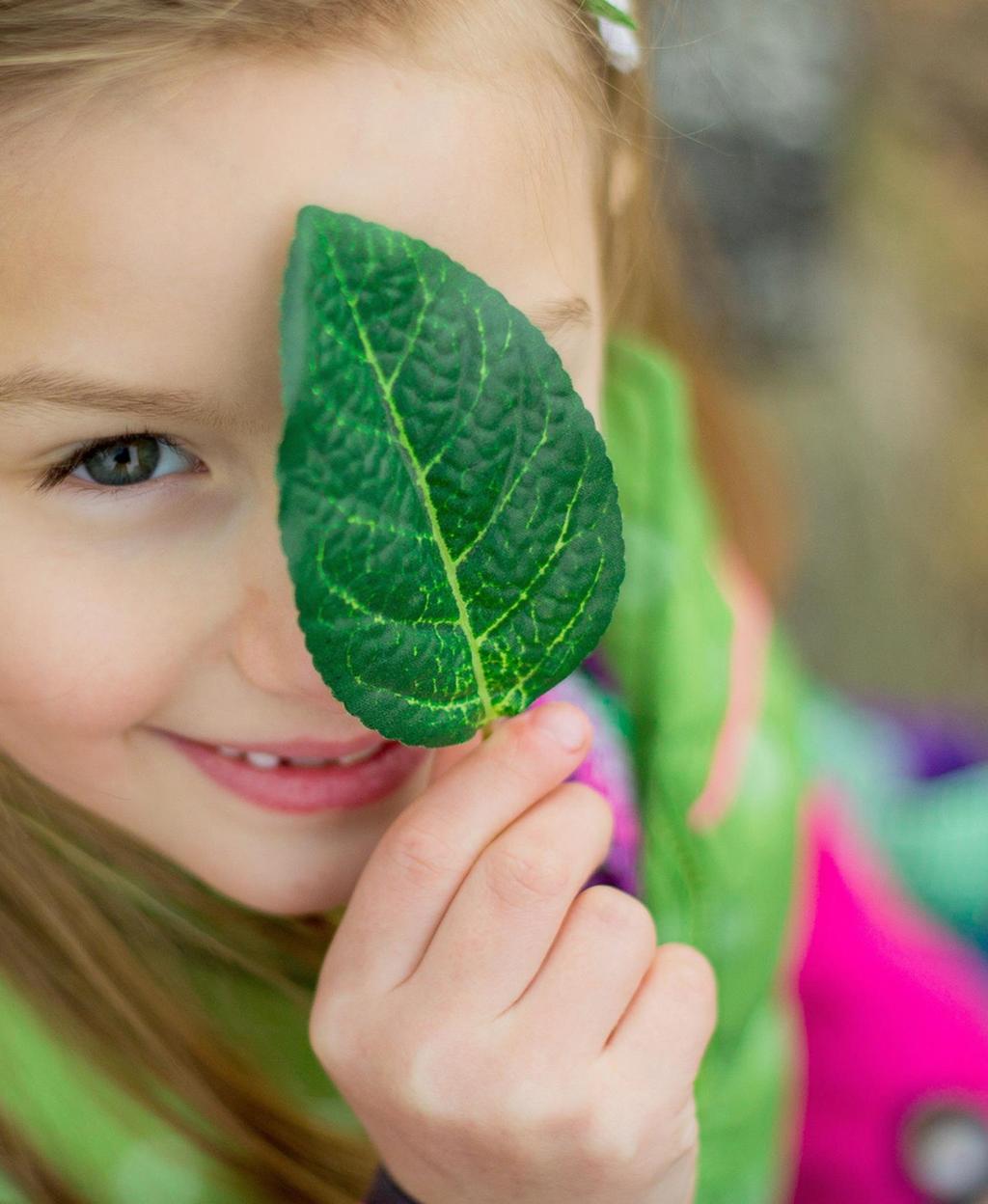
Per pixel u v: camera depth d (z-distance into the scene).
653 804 0.59
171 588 0.43
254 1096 0.54
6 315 0.40
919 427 1.17
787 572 0.93
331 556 0.36
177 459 0.42
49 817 0.51
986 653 1.13
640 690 0.60
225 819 0.47
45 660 0.43
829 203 1.16
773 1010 0.64
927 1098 0.65
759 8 1.11
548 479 0.38
